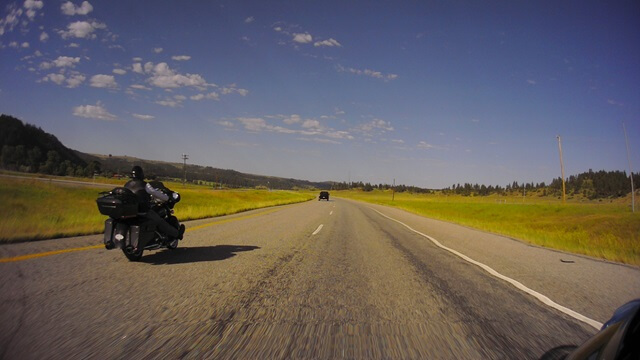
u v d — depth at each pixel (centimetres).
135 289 588
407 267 862
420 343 412
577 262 1015
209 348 383
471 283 717
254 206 3434
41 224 1281
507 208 6694
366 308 537
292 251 1025
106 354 360
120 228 757
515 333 449
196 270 737
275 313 502
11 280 615
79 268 712
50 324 433
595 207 6350
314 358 368
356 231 1662
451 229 1992
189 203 4600
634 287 716
